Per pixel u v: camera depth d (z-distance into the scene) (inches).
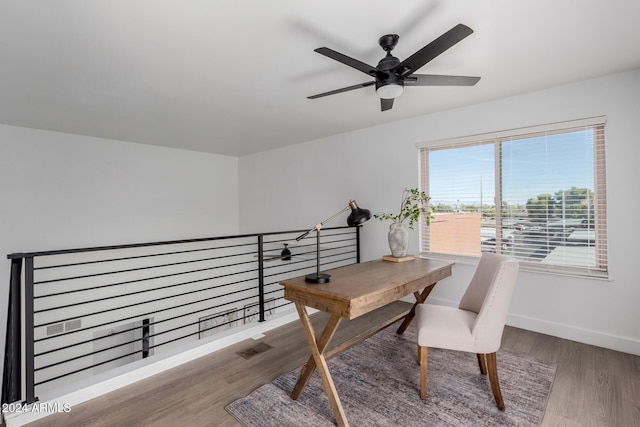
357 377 90.7
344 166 182.1
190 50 86.1
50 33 76.6
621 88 103.6
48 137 167.8
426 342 78.7
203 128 167.5
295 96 122.0
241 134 181.3
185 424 72.7
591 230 111.7
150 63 93.2
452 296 143.3
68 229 174.1
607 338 107.6
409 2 67.2
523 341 113.5
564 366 96.3
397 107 136.8
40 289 166.2
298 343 114.1
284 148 216.7
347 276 86.9
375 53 88.9
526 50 88.6
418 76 80.6
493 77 106.6
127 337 198.2
